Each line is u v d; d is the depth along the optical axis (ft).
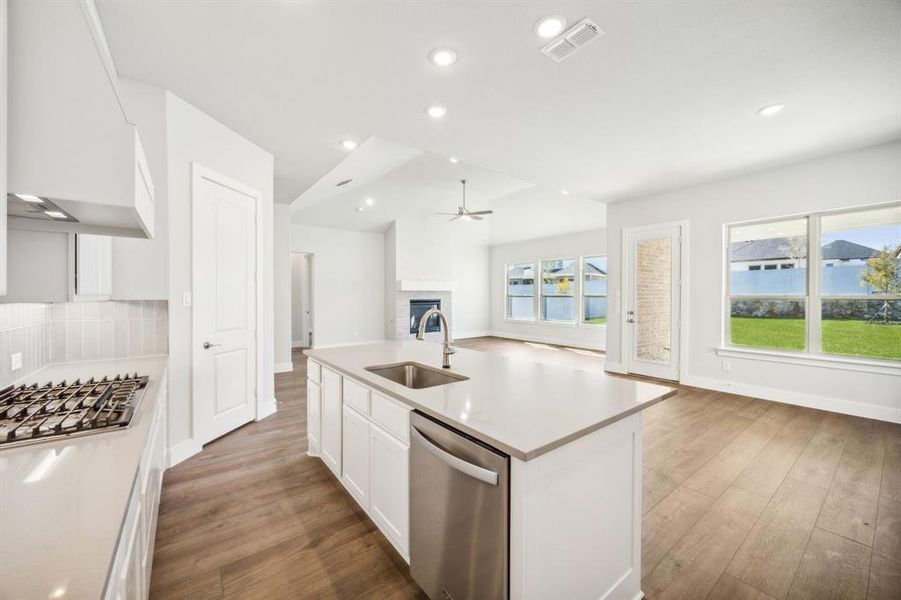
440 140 11.08
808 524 6.45
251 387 11.32
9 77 2.90
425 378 7.50
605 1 5.82
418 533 4.90
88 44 3.18
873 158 11.42
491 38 6.66
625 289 17.89
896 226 11.47
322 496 7.41
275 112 9.37
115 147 3.30
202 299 9.32
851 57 7.18
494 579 3.77
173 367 8.57
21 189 2.92
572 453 3.99
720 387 14.79
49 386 5.18
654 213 16.79
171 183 8.46
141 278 7.99
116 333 7.80
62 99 3.08
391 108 9.16
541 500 3.70
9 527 2.23
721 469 8.41
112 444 3.48
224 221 10.08
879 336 11.79
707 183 15.11
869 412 11.57
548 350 26.25
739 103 8.92
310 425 9.09
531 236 30.04
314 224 25.55
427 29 6.44
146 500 4.09
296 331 27.71
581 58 7.23
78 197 3.14
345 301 26.94
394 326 27.30
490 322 34.63
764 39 6.68
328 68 7.55
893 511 6.79
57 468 3.00
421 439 4.66
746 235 14.46
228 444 9.78
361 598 4.99
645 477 8.07
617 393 5.29
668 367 16.43
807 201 12.66
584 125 10.07
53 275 5.17
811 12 6.03
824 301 12.77
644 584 5.19
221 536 6.18
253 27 6.39
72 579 1.82
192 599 4.89
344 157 12.54
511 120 9.77
